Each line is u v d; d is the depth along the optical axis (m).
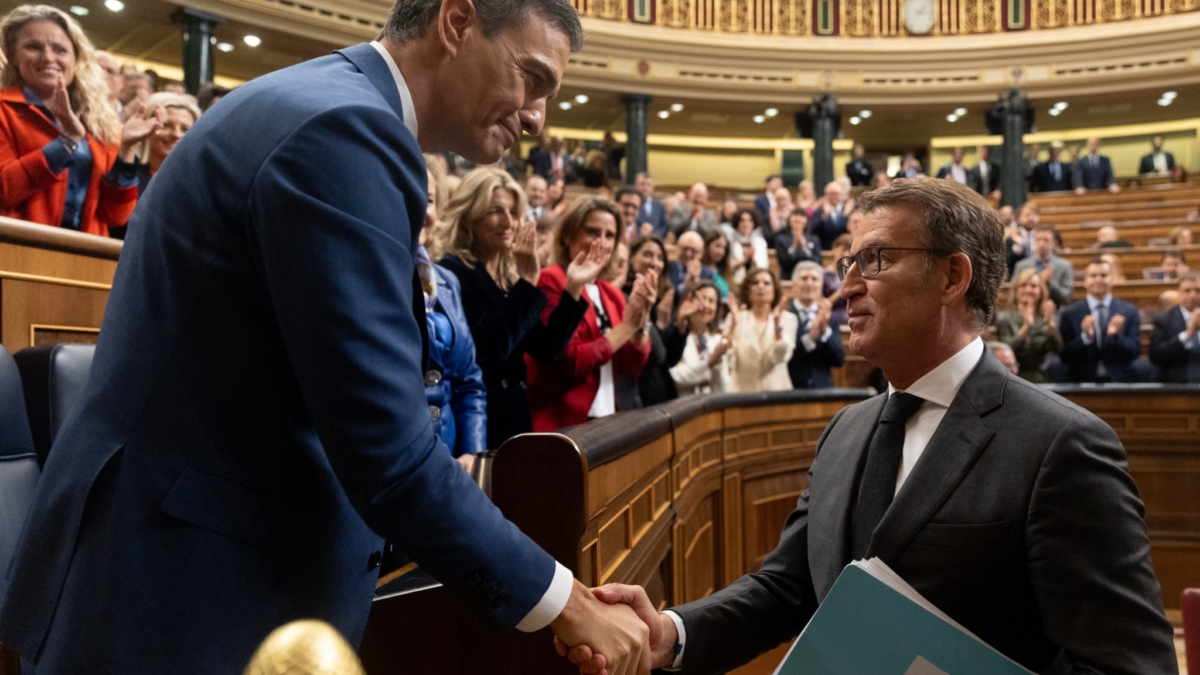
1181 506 4.08
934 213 1.24
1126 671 1.03
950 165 12.13
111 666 0.87
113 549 0.89
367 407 0.86
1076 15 12.69
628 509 1.77
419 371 0.94
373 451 0.87
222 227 0.92
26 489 1.31
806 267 4.69
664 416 2.16
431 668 1.34
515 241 2.62
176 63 11.04
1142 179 12.69
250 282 0.93
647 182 8.23
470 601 0.93
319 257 0.87
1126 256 8.50
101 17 9.63
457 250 2.40
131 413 0.93
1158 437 4.13
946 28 13.01
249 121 0.94
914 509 1.19
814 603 1.41
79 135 2.20
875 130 14.97
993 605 1.15
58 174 2.12
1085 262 8.55
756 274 4.30
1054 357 5.79
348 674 0.48
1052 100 13.16
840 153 15.31
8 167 2.05
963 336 1.26
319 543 0.98
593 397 2.63
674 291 3.95
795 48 12.92
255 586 0.92
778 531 3.92
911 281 1.24
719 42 12.73
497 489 1.37
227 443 0.93
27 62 2.10
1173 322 5.34
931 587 1.16
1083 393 4.23
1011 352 4.55
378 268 0.89
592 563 1.45
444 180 2.76
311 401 0.88
